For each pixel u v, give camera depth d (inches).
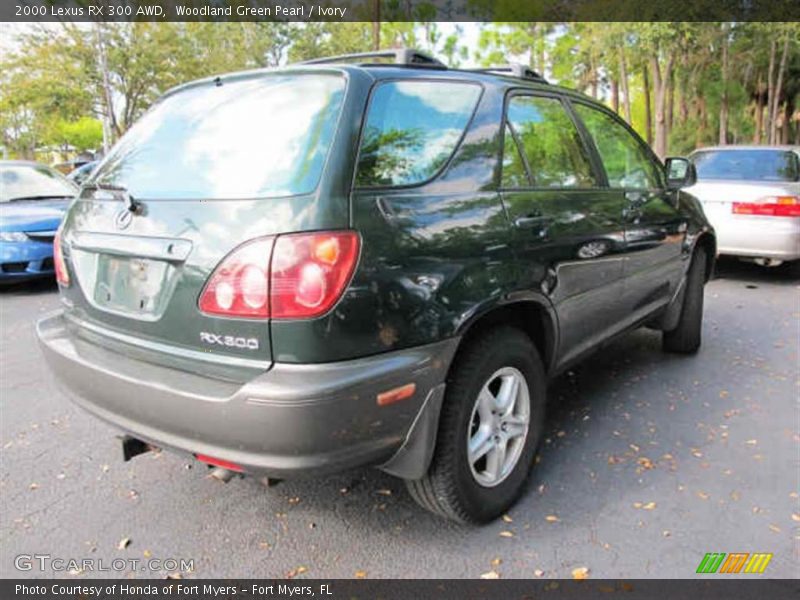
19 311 253.3
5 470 127.7
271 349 81.8
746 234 282.4
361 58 113.0
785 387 166.4
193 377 88.1
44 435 143.0
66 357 102.8
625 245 142.2
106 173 111.7
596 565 98.0
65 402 160.9
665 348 192.1
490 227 103.0
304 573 97.6
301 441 80.6
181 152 101.2
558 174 125.6
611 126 151.9
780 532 105.1
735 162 310.3
